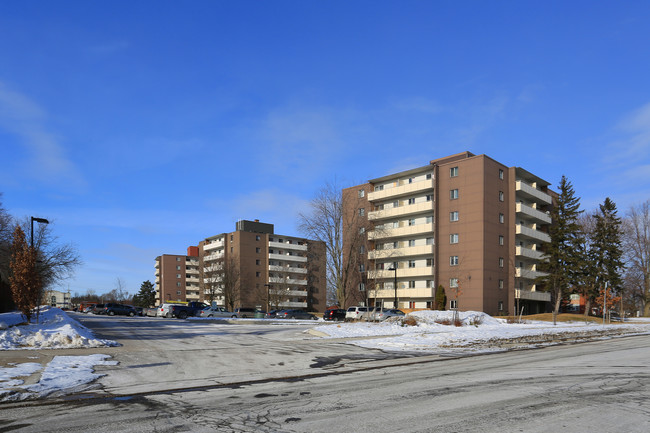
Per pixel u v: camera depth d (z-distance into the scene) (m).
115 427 6.43
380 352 17.12
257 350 17.17
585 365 13.13
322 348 18.17
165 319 44.00
